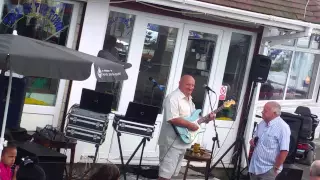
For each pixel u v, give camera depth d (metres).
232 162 14.34
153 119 11.65
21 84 10.58
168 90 13.37
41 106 11.95
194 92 13.75
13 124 10.60
